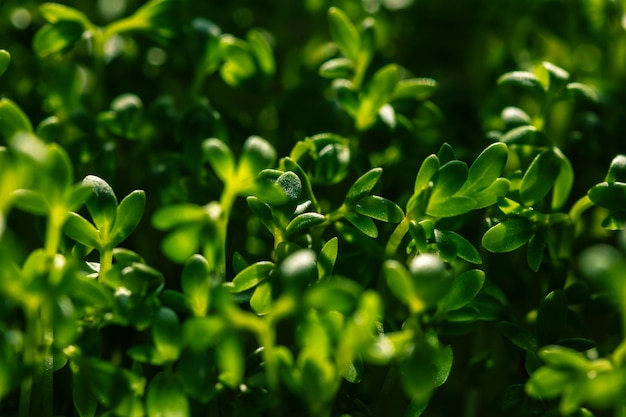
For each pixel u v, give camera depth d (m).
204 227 0.18
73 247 0.20
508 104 0.25
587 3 0.27
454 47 0.29
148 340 0.23
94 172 0.22
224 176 0.18
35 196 0.18
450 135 0.25
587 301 0.21
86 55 0.27
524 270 0.24
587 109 0.27
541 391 0.18
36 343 0.18
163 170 0.22
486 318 0.21
